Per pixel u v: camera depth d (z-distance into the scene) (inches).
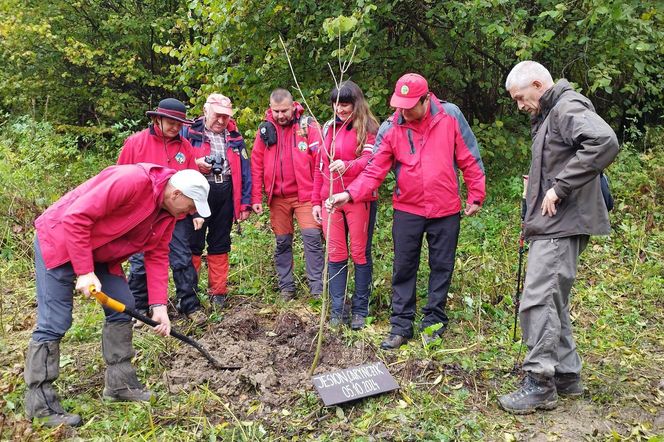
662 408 131.0
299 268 209.0
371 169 153.6
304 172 177.9
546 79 124.3
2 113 408.8
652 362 151.6
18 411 126.7
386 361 148.1
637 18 219.5
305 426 124.0
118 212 116.1
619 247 223.1
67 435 117.8
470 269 198.1
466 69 280.1
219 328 160.2
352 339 156.6
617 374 144.2
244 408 130.6
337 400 128.3
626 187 261.7
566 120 117.8
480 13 234.7
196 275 179.0
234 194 179.6
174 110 157.2
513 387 137.0
